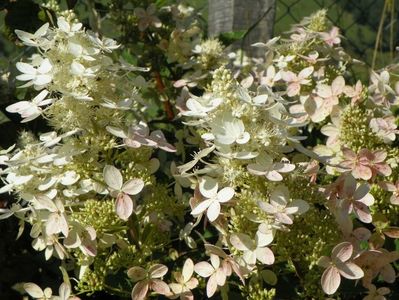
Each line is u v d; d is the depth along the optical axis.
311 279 0.58
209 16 1.12
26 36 0.58
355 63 0.89
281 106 0.55
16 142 0.82
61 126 0.58
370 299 0.60
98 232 0.60
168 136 0.90
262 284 0.59
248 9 1.09
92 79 0.57
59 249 0.61
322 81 0.80
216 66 0.94
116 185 0.57
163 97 0.99
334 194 0.59
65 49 0.58
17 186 0.61
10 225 0.86
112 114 0.58
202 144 0.72
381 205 0.67
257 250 0.54
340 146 0.70
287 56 0.83
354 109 0.70
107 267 0.63
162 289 0.59
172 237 0.77
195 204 0.57
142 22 0.96
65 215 0.58
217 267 0.56
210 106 0.54
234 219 0.56
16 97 0.93
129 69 0.59
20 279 0.82
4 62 1.02
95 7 1.01
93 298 0.76
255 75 0.88
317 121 0.76
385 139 0.69
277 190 0.54
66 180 0.58
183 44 0.98
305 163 0.61
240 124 0.53
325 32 0.90
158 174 0.83
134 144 0.58
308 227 0.58
